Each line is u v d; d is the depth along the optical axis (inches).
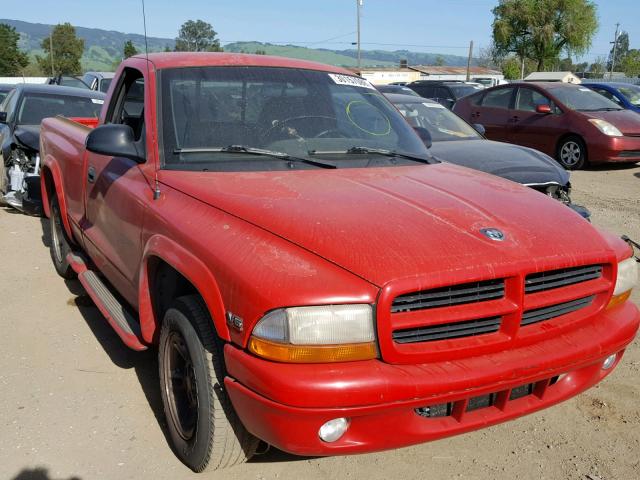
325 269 98.8
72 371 160.2
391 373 96.8
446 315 100.7
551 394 115.4
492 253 105.4
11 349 171.5
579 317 115.1
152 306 133.5
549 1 2156.7
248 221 110.6
